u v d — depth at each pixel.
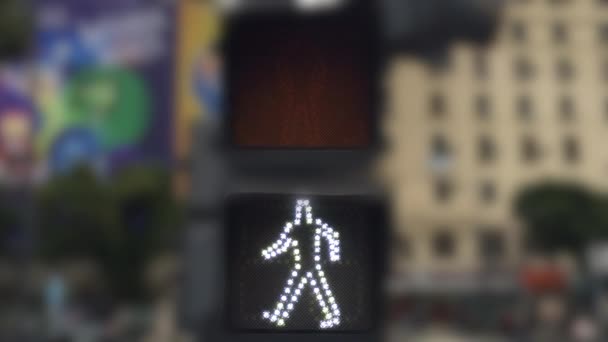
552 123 98.00
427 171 95.50
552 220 73.62
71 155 98.12
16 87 57.59
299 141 3.40
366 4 3.46
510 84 98.06
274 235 3.29
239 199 3.26
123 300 66.56
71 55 100.12
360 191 3.29
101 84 99.50
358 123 3.42
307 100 3.43
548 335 54.97
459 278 77.75
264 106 3.43
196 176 4.89
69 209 66.06
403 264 94.00
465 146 96.56
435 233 95.12
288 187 3.30
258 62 3.46
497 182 96.69
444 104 96.69
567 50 99.12
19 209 50.91
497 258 94.44
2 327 36.47
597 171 97.69
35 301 46.56
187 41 99.38
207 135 4.89
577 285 58.12
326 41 3.46
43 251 64.81
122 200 66.06
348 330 3.28
